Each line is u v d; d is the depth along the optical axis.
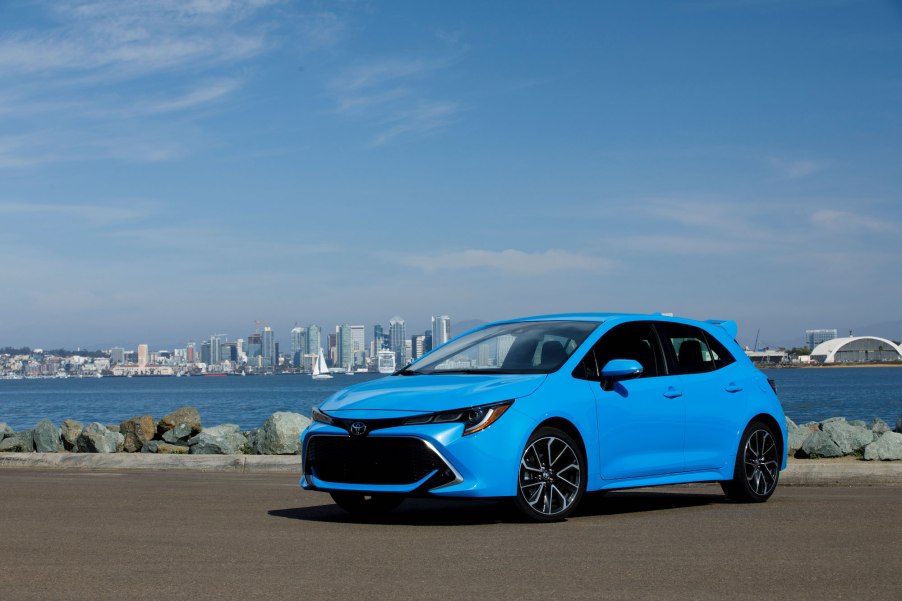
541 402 8.63
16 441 19.80
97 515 9.17
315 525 8.45
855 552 6.91
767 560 6.59
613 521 8.63
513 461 8.34
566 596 5.50
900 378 188.00
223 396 139.62
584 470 8.85
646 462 9.39
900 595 5.51
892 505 9.76
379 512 9.45
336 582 5.91
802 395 94.38
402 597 5.50
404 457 8.23
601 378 9.21
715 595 5.51
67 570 6.32
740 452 10.18
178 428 19.55
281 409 83.00
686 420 9.73
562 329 9.58
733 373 10.38
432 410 8.25
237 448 17.30
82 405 108.38
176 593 5.62
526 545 7.25
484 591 5.64
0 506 9.93
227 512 9.42
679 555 6.80
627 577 6.03
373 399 8.63
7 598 5.50
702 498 10.88
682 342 10.15
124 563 6.57
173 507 9.83
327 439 8.56
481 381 8.72
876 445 14.34
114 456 16.03
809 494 11.10
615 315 9.88
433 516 9.09
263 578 6.04
